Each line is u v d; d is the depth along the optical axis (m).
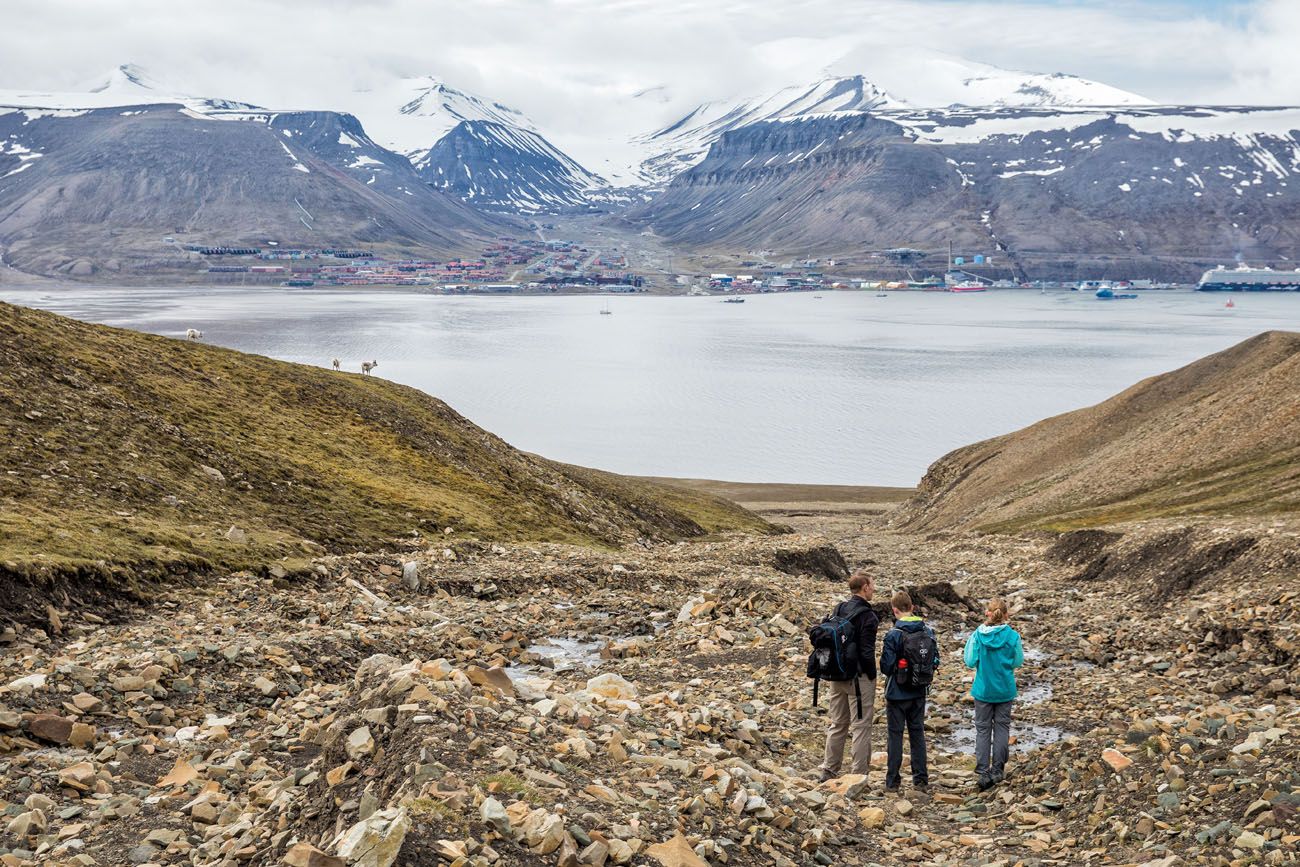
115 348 54.38
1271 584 29.84
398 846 9.24
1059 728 19.58
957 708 21.73
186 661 19.84
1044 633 30.31
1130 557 40.28
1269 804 11.92
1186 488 70.44
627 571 37.16
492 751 11.57
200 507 36.81
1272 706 17.55
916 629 16.16
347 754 11.88
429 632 26.20
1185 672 23.69
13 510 28.97
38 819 12.30
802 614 30.38
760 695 22.03
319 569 31.89
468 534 45.78
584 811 10.70
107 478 35.62
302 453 51.09
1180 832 12.20
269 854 10.73
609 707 16.12
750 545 48.97
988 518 88.19
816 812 13.59
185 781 14.09
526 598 32.81
